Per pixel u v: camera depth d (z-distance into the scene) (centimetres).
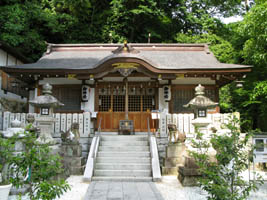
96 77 1034
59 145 782
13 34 1686
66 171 692
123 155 784
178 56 1291
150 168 727
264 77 1245
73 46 1434
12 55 1459
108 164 733
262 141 657
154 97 1160
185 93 1155
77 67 1056
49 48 1397
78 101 1153
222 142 395
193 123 699
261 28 963
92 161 726
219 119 913
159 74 1030
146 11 2044
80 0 1995
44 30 2042
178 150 774
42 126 718
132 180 670
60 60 1239
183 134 784
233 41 1432
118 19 2169
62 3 2211
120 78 1159
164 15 2164
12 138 449
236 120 421
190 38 2131
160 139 902
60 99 1156
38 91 1141
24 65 1116
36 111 1135
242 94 1308
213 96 1144
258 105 1300
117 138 875
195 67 1034
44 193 329
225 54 1720
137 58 962
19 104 1576
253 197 530
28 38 1798
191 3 2445
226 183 376
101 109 1159
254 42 1038
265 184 643
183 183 617
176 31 2342
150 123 1134
